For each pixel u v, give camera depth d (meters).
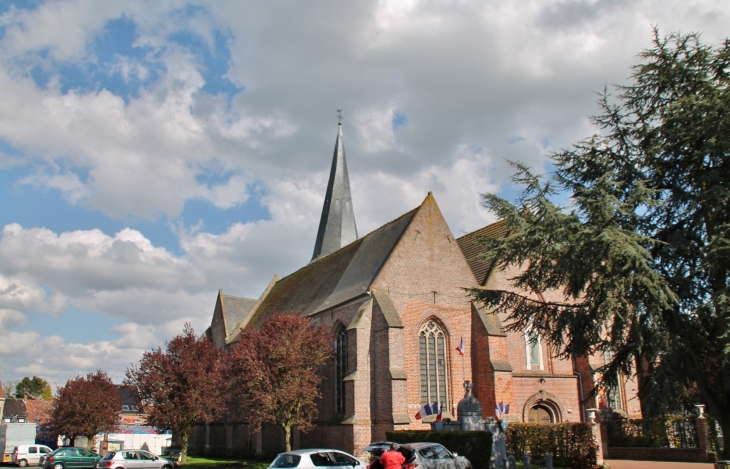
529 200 22.69
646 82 22.80
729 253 18.64
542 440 30.81
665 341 19.67
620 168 22.97
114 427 59.19
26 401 94.12
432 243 39.97
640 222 22.00
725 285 20.34
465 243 47.47
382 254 40.41
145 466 34.44
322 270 50.88
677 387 19.06
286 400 34.28
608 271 19.59
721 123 19.20
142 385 38.03
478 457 26.94
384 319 35.88
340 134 67.94
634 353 21.48
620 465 31.02
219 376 38.88
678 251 20.78
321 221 65.94
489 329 37.69
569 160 23.97
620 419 38.91
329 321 41.97
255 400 34.72
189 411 37.94
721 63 21.61
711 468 28.88
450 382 37.78
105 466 33.62
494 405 36.25
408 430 31.98
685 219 21.72
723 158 19.92
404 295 37.97
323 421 39.84
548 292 41.00
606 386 22.70
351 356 36.88
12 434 60.00
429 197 41.06
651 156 22.00
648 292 19.95
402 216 42.28
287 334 36.59
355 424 35.25
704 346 21.14
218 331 63.78
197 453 57.69
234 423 52.22
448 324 38.72
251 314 63.12
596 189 21.08
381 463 19.53
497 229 44.38
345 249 49.56
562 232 21.16
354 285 41.31
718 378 21.61
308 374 35.69
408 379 36.50
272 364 35.09
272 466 23.05
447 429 31.08
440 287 39.25
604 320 20.75
